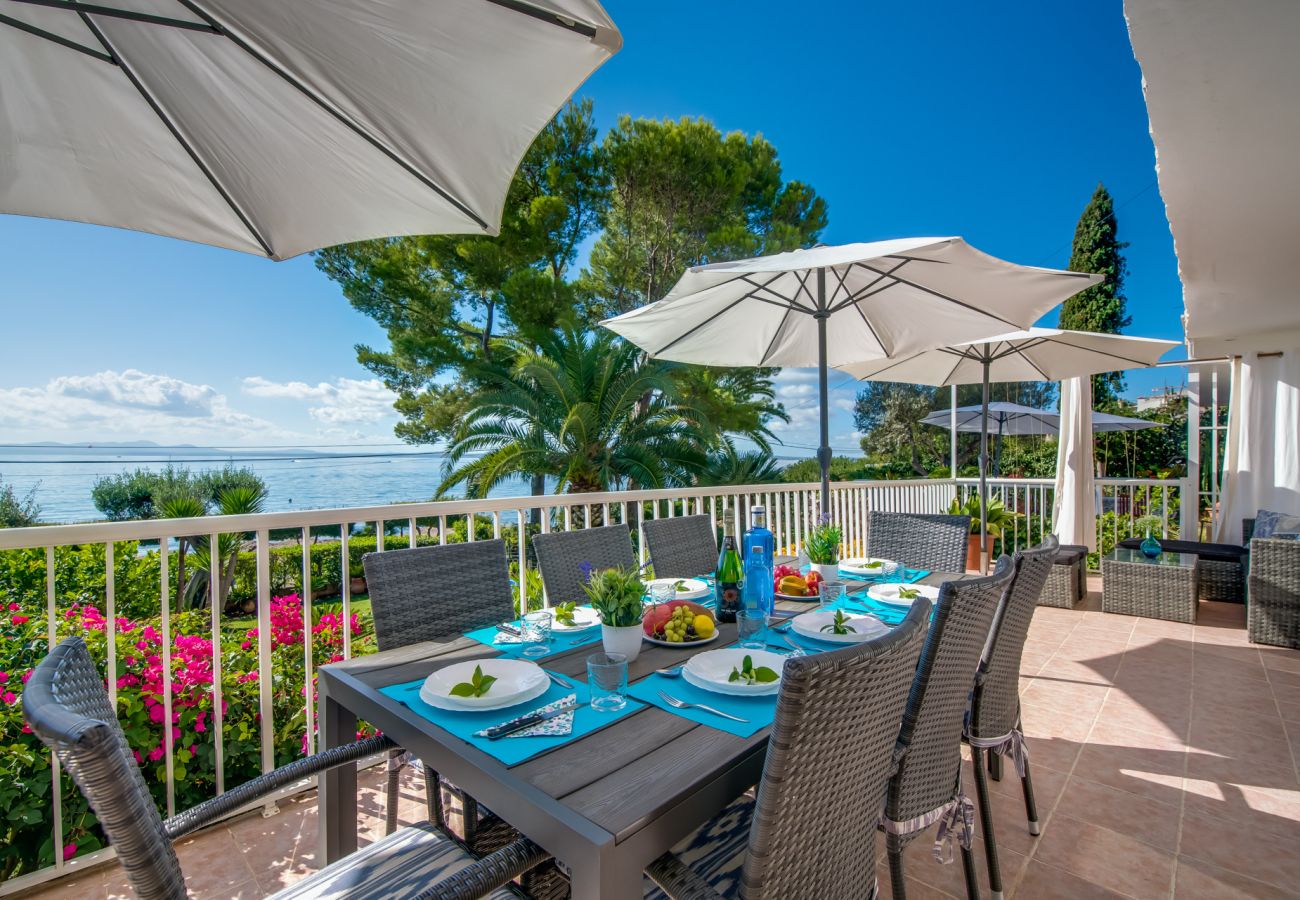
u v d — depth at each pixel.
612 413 9.17
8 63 1.48
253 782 1.32
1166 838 2.09
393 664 1.58
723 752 1.11
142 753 2.09
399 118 1.56
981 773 1.81
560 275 12.73
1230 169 2.36
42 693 0.82
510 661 1.49
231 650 2.52
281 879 1.91
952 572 2.66
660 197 11.84
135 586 5.35
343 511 2.38
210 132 1.68
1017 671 1.98
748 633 1.74
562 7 1.17
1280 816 2.20
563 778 1.03
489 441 9.41
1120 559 4.90
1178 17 1.51
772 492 4.57
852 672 0.97
